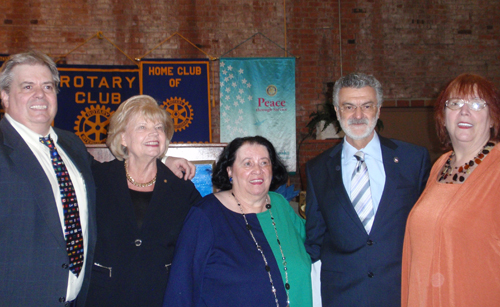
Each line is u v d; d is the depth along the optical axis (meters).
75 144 1.77
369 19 5.84
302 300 1.58
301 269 1.60
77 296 1.54
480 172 1.32
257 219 1.66
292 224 1.79
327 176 1.79
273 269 1.54
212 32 5.70
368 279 1.55
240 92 5.48
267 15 5.77
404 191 1.62
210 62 5.66
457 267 1.29
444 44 5.91
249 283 1.48
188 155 2.38
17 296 1.35
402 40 5.88
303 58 5.80
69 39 5.51
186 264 1.53
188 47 5.66
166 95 5.39
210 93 5.61
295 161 5.47
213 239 1.56
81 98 5.23
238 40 5.73
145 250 1.57
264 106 5.48
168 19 5.66
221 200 1.70
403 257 1.51
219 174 1.77
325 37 5.82
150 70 5.38
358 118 1.67
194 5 5.68
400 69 5.87
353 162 1.74
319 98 5.80
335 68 5.81
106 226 1.59
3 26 5.42
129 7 5.61
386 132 5.90
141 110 1.66
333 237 1.69
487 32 5.95
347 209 1.64
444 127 1.51
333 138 5.48
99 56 5.55
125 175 1.70
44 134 1.58
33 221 1.38
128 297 1.51
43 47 5.46
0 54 5.22
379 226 1.58
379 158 1.73
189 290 1.51
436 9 5.90
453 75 5.91
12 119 1.51
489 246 1.25
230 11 5.73
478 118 1.35
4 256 1.35
